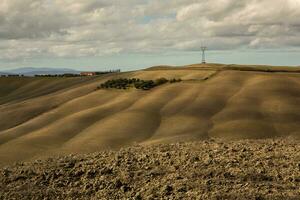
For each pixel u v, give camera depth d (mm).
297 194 16484
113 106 107438
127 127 85375
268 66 172000
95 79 174875
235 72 137750
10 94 196625
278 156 21531
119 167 20875
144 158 22047
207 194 16812
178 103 103562
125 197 17656
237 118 85500
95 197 18031
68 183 19719
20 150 71500
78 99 123125
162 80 131750
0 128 107312
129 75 159125
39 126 98188
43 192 18797
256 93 106250
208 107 97375
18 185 19781
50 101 130250
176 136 70750
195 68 159250
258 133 72625
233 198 16344
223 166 19984
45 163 22719
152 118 92625
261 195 16469
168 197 17016
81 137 80375
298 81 119812
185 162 20875
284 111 89125
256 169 19391
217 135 71688
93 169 20734
